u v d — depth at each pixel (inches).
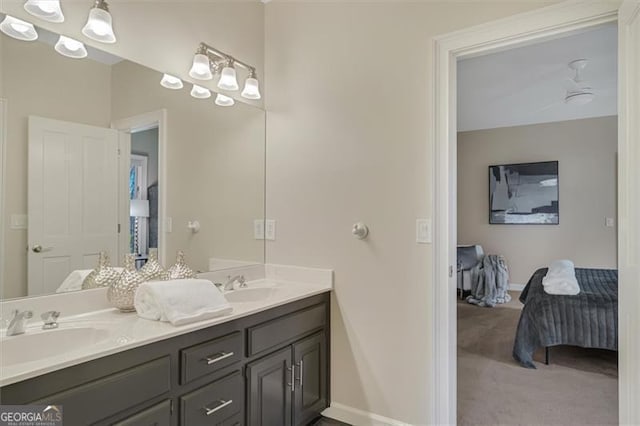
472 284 206.5
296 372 78.0
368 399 84.1
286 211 96.7
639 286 50.9
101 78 67.5
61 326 55.5
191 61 82.9
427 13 77.9
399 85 80.9
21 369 40.3
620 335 58.1
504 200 236.4
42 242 60.0
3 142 56.4
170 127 78.9
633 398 53.3
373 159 84.0
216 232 88.2
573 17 64.5
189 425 56.0
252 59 97.5
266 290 86.9
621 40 57.3
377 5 83.9
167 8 78.0
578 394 100.3
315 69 92.5
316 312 84.3
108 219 68.8
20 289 57.1
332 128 89.7
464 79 151.6
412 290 78.9
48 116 61.1
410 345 79.1
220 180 89.6
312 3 93.1
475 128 241.4
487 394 100.4
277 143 98.5
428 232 76.8
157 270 69.4
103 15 61.7
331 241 89.5
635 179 52.6
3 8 56.0
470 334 149.4
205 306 60.8
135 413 49.4
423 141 77.9
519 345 120.7
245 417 66.0
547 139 225.1
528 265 230.5
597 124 212.2
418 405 78.1
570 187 219.1
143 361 50.6
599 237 212.2
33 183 59.3
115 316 60.9
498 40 71.0
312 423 85.8
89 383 44.8
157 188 76.6
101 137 67.7
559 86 160.2
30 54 58.9
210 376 59.6
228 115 91.3
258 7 99.7
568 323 115.0
